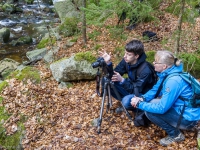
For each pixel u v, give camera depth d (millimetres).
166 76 3309
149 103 3400
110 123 4238
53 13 14352
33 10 14844
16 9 14430
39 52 9242
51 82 5750
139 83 3738
